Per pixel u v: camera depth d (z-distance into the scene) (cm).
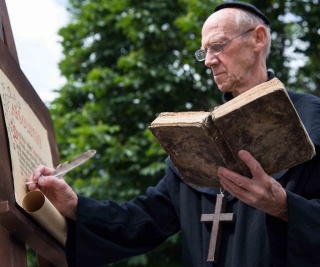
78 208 339
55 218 325
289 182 323
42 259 352
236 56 348
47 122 387
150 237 356
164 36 1023
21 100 343
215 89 991
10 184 302
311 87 955
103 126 966
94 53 1118
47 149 371
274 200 295
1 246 293
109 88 1042
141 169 922
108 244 343
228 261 328
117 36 1112
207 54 352
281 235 307
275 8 945
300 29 937
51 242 333
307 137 285
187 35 1006
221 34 349
